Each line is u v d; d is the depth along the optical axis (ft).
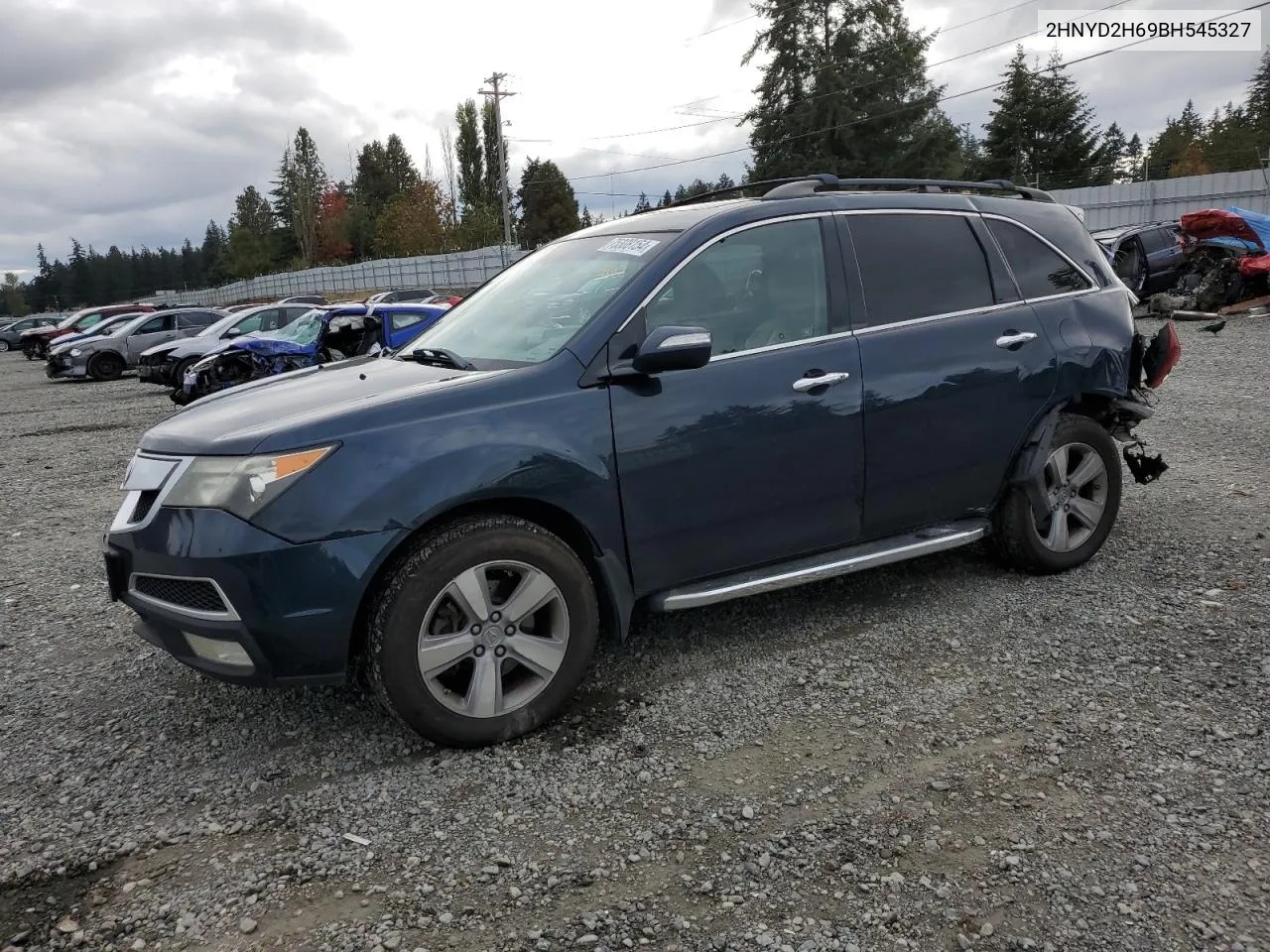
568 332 11.82
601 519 11.34
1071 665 12.35
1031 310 14.94
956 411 13.92
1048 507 15.08
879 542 13.85
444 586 10.35
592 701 11.99
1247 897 7.93
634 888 8.36
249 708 12.30
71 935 8.02
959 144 158.30
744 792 9.79
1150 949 7.42
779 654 13.17
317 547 9.82
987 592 15.02
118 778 10.66
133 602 10.73
